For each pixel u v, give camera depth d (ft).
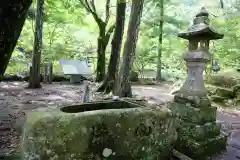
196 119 10.24
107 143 6.72
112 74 27.58
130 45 22.40
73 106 8.05
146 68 57.72
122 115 7.04
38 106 18.53
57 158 5.94
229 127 14.84
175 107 11.50
